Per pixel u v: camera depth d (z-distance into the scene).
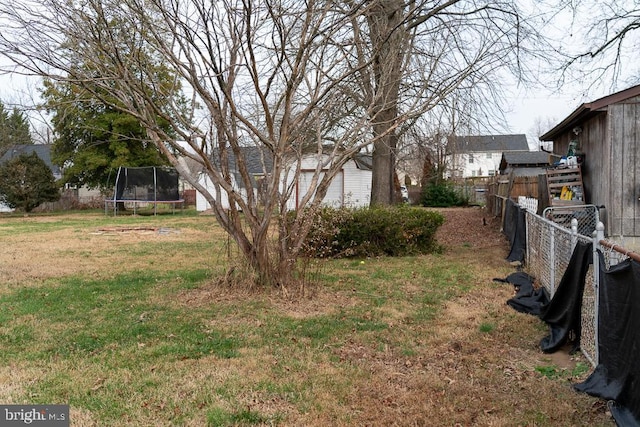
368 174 24.58
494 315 5.66
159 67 6.20
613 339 3.37
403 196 27.94
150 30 5.47
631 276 3.07
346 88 6.82
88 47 5.25
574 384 3.73
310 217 6.61
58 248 11.77
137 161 27.05
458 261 9.37
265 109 5.61
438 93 7.29
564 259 5.38
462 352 4.49
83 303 6.20
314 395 3.52
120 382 3.72
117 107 5.48
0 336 4.86
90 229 16.92
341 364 4.12
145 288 7.05
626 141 8.89
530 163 24.11
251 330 4.99
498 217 16.92
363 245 9.83
